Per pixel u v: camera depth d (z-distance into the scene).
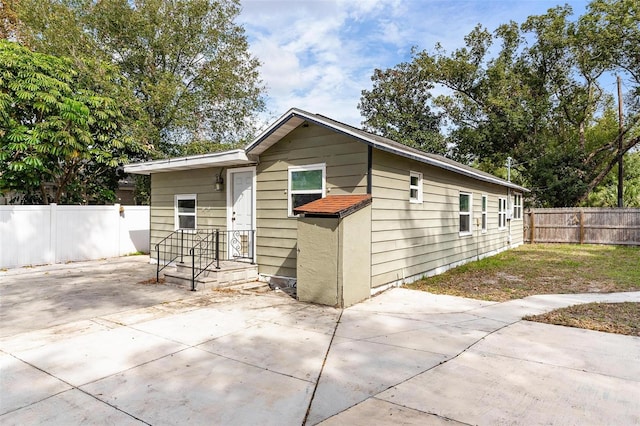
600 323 5.27
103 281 8.73
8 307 6.35
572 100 23.67
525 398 3.13
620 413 2.89
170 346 4.45
